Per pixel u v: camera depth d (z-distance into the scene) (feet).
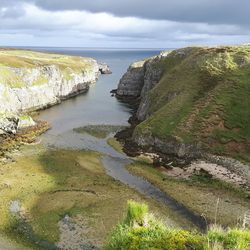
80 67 551.18
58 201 155.63
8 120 267.39
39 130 278.67
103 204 154.30
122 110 377.71
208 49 349.41
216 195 171.12
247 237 37.45
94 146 248.11
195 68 318.04
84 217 141.08
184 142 226.79
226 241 36.96
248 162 202.69
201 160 216.33
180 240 37.29
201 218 147.23
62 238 125.49
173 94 299.17
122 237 39.19
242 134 227.81
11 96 331.77
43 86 387.55
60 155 224.12
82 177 188.55
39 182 176.76
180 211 153.38
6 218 138.51
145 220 43.45
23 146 239.30
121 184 182.39
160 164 215.72
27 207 148.97
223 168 203.21
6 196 158.30
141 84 467.93
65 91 449.06
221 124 237.25
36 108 365.40
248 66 292.40
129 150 239.91
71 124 308.19
